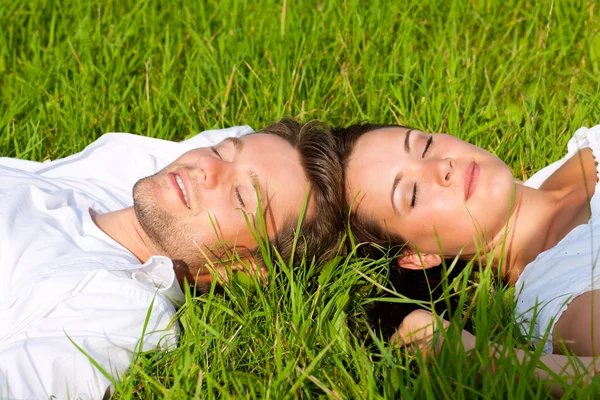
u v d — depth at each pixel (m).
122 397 2.42
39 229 3.00
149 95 4.19
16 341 2.70
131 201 3.60
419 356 2.31
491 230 3.04
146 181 3.05
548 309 2.72
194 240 2.98
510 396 2.19
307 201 3.02
